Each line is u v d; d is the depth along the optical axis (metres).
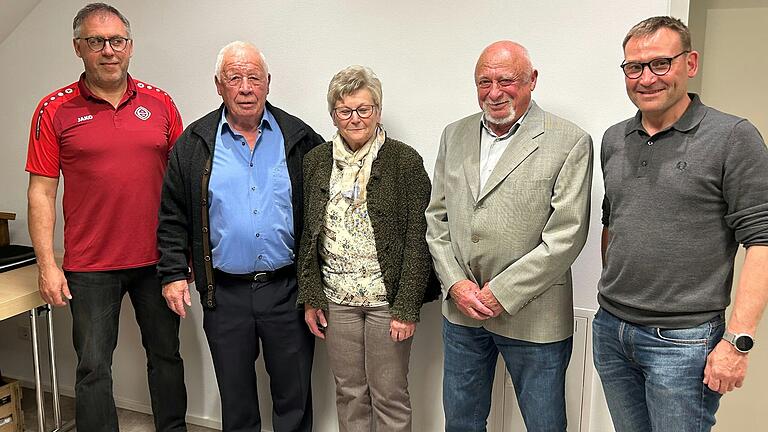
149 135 2.21
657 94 1.41
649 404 1.53
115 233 2.21
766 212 1.33
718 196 1.39
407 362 2.09
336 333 2.05
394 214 1.94
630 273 1.50
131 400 2.94
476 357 1.93
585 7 1.98
